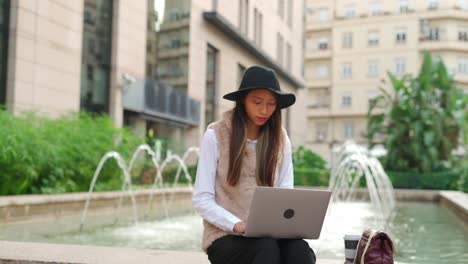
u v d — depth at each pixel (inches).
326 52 1939.0
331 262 118.3
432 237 240.5
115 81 569.0
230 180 93.9
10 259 112.3
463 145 776.9
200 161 95.0
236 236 90.6
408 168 719.1
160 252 123.6
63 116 410.6
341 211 393.1
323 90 1957.4
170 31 710.5
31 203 246.5
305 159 905.5
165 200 399.5
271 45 1162.6
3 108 413.1
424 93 722.8
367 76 1876.2
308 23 1978.3
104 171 385.7
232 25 842.8
